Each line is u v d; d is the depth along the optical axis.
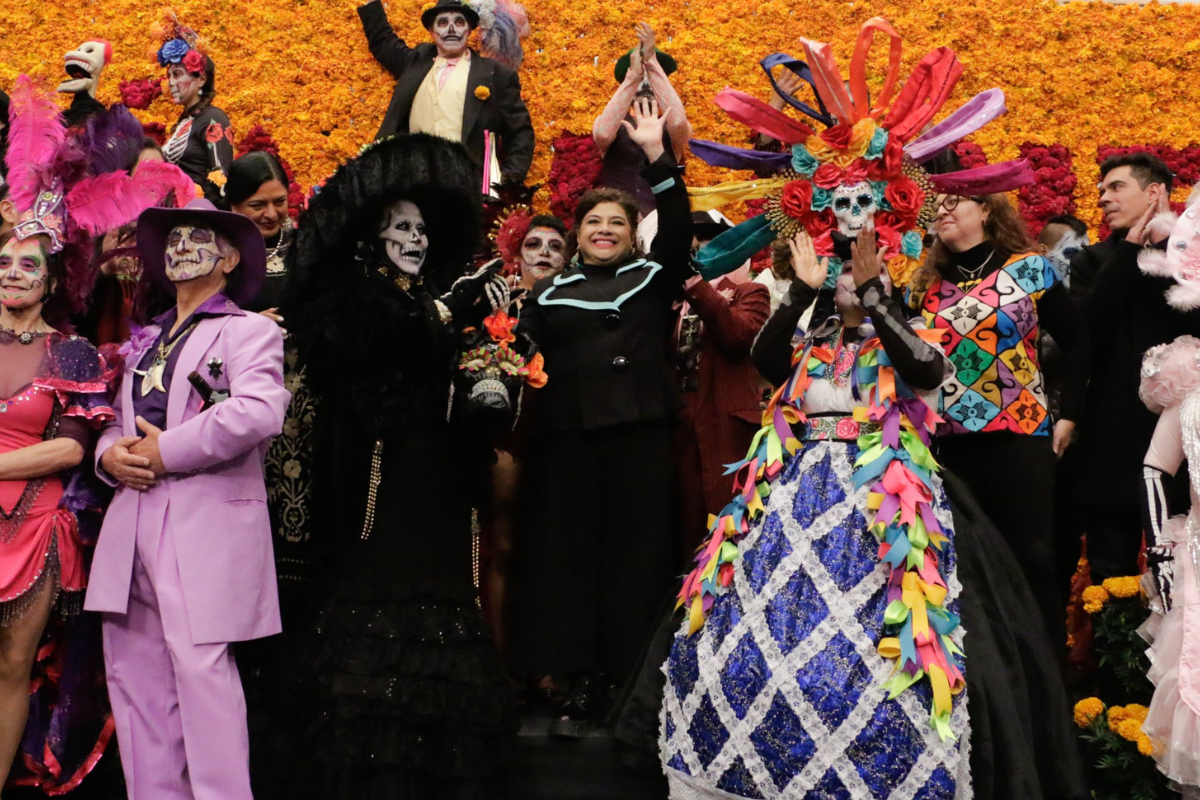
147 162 3.93
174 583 3.39
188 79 5.77
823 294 3.70
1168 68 6.23
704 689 3.33
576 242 4.50
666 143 4.35
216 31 6.43
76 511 3.68
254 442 3.43
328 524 3.72
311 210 3.79
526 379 3.93
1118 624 4.03
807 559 3.34
